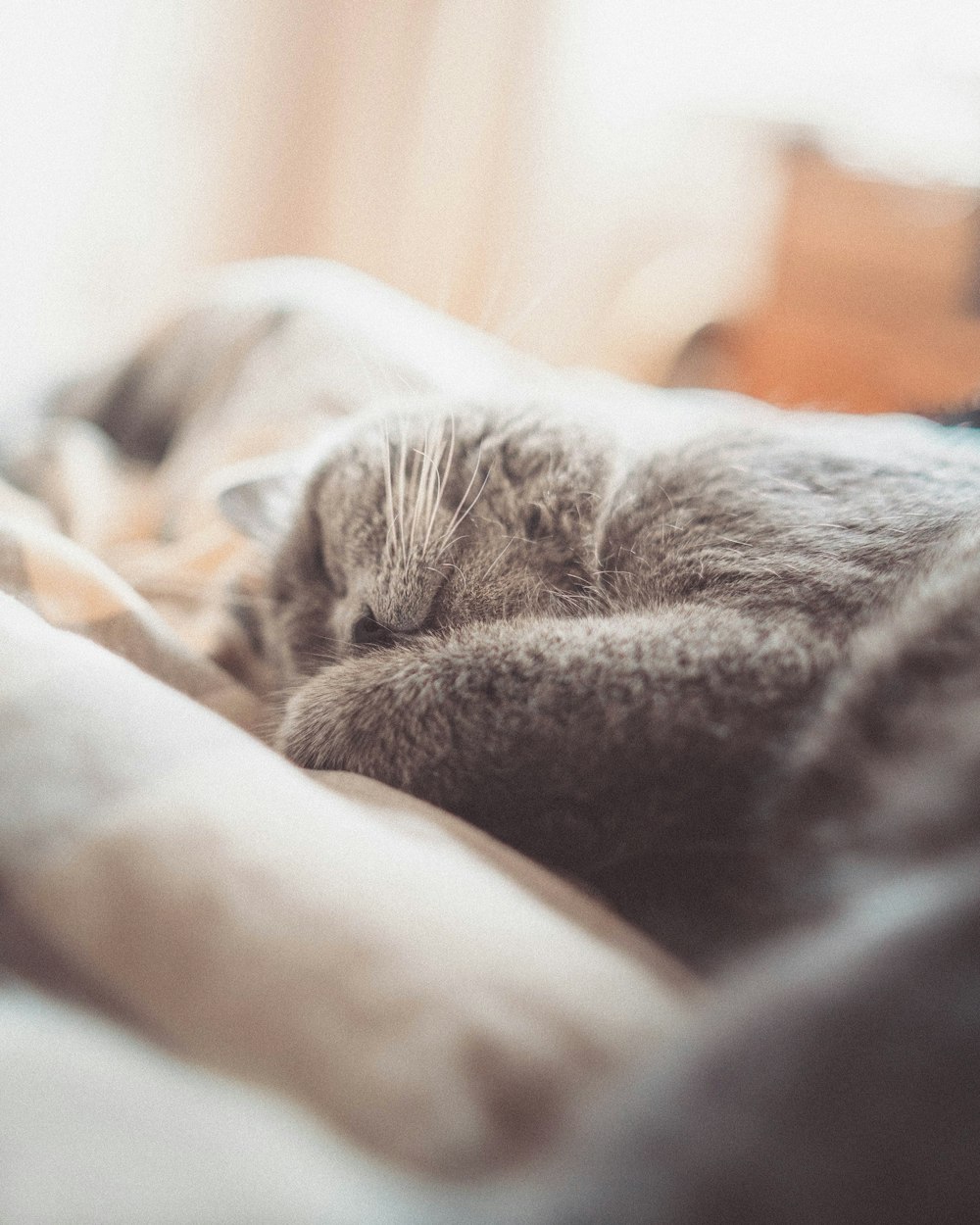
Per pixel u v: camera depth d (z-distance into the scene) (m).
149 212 1.48
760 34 1.44
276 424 0.71
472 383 0.70
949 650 0.40
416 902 0.36
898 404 1.29
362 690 0.48
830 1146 0.27
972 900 0.31
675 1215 0.27
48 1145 0.28
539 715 0.44
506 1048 0.33
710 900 0.43
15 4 1.34
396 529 0.53
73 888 0.36
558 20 1.49
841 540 0.47
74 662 0.41
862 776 0.40
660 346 1.35
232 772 0.39
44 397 0.81
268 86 1.49
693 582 0.48
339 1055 0.33
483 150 1.53
